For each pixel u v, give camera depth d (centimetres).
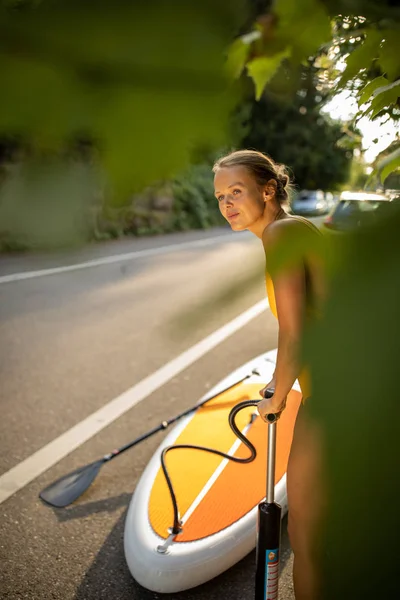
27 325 636
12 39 25
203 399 351
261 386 364
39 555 268
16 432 386
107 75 26
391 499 45
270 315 626
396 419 42
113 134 26
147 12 26
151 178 26
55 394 448
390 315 37
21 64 25
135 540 245
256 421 320
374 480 44
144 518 254
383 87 75
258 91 39
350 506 46
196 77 27
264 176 158
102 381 476
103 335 594
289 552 267
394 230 36
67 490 312
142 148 26
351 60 61
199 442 305
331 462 45
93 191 25
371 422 42
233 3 27
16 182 24
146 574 233
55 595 244
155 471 283
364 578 46
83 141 25
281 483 276
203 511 256
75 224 25
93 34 25
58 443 372
